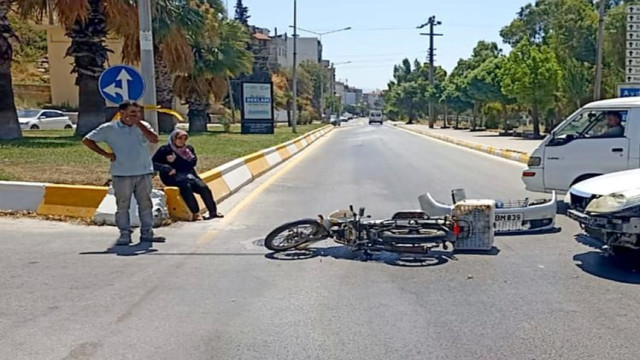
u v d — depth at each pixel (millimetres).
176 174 8836
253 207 10070
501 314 4746
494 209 7199
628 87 16484
